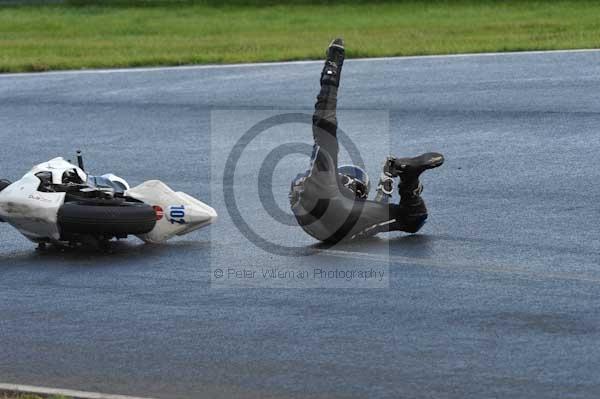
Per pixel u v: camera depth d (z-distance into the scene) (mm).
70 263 34062
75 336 27984
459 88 64375
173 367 25781
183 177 46812
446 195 41594
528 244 34688
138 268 33375
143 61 78688
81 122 59500
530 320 27797
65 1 117438
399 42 85375
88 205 34312
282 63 76125
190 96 65500
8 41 94375
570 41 80625
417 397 23625
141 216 34500
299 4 114562
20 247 36250
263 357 26125
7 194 34625
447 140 51938
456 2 111750
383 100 61781
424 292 30234
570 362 25094
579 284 30484
